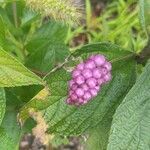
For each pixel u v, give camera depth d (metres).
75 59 0.11
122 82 0.12
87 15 0.23
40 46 0.15
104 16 0.23
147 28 0.12
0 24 0.12
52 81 0.11
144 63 0.12
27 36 0.16
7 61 0.09
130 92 0.11
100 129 0.12
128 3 0.22
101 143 0.12
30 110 0.12
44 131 0.12
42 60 0.14
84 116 0.12
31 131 0.14
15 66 0.09
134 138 0.11
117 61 0.12
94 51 0.11
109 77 0.11
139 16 0.11
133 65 0.12
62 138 0.16
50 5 0.11
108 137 0.12
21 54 0.16
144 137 0.11
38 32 0.16
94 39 0.22
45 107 0.12
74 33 0.23
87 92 0.10
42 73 0.14
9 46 0.15
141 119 0.11
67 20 0.11
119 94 0.12
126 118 0.11
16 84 0.09
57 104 0.12
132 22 0.21
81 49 0.11
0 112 0.11
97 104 0.12
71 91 0.10
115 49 0.11
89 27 0.24
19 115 0.12
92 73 0.10
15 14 0.16
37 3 0.11
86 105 0.12
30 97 0.13
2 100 0.11
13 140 0.12
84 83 0.10
